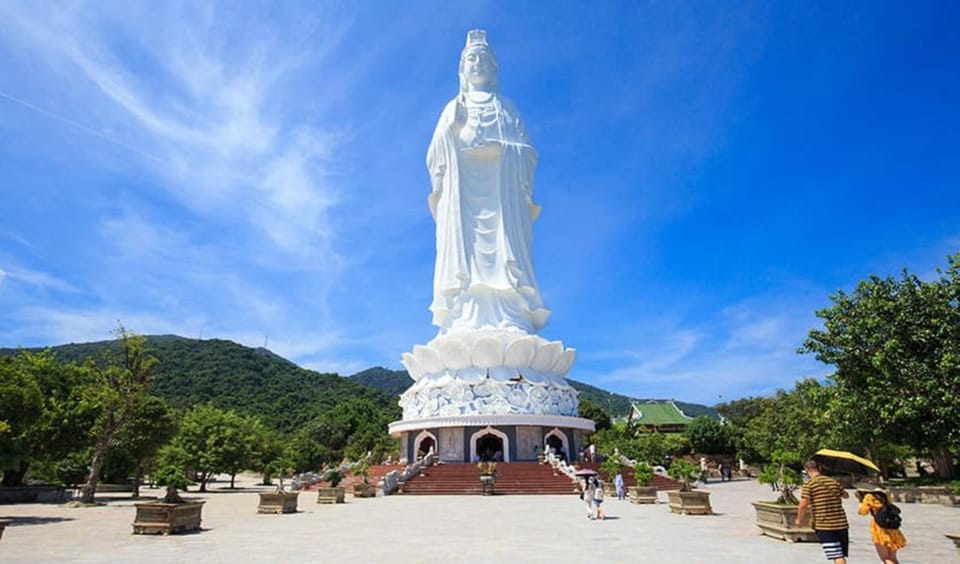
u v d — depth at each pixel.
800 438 50.88
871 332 29.94
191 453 55.22
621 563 14.63
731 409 89.50
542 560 15.15
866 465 11.89
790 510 17.88
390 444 80.75
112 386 40.09
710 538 18.66
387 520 24.80
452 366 51.84
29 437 38.44
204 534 20.66
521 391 49.91
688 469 27.88
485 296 54.69
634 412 106.75
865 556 15.37
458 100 59.72
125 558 15.74
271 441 73.94
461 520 24.44
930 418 28.17
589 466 45.75
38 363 42.53
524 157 58.12
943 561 14.65
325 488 35.12
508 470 42.81
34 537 20.25
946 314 28.11
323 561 15.19
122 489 56.19
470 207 57.31
